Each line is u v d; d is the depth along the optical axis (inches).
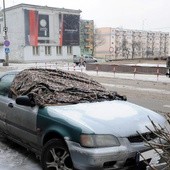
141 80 896.9
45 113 191.3
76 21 2763.3
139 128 176.7
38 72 246.5
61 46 2711.6
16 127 220.1
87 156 163.2
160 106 458.6
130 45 5088.6
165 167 149.6
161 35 5703.7
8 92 240.1
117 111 193.3
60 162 177.3
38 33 2559.1
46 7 2581.2
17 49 2568.9
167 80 902.4
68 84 230.8
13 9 2564.0
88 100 212.5
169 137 154.5
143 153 170.9
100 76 1039.6
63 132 174.4
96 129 168.7
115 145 166.7
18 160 216.2
